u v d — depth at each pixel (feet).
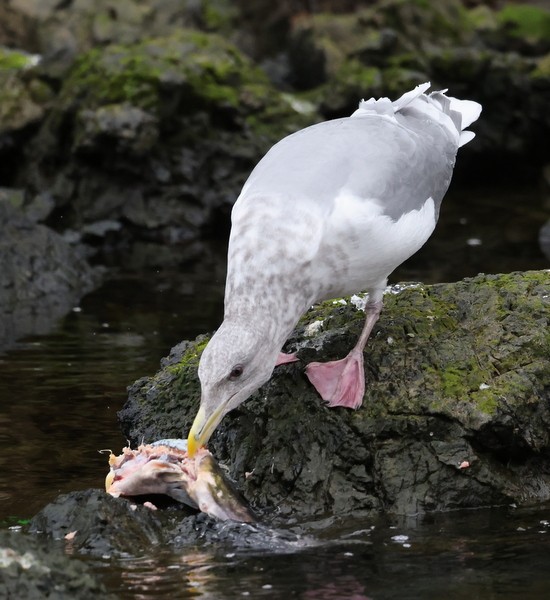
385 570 27.61
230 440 34.50
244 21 94.48
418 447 32.48
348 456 32.48
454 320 35.50
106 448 36.86
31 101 76.28
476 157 90.02
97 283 61.36
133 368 45.32
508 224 73.36
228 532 29.96
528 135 89.40
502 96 88.69
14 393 42.32
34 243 61.82
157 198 74.08
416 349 34.27
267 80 82.38
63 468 35.24
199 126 75.87
